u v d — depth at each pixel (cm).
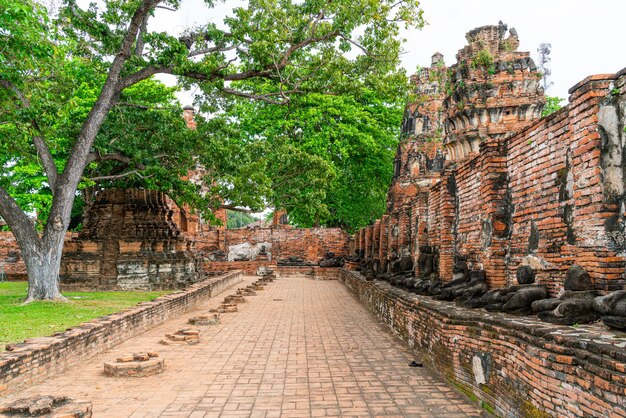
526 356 547
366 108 3516
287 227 4212
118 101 1853
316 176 2191
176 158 1922
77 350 899
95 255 2081
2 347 838
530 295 719
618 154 642
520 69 1519
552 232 776
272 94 1764
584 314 582
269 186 1962
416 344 1004
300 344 1127
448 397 717
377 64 1656
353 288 2373
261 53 1547
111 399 711
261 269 3691
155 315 1358
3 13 1198
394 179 2838
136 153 1828
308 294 2341
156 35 1557
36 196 2758
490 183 966
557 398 484
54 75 1623
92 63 1770
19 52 1298
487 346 655
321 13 1625
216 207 1941
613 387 403
